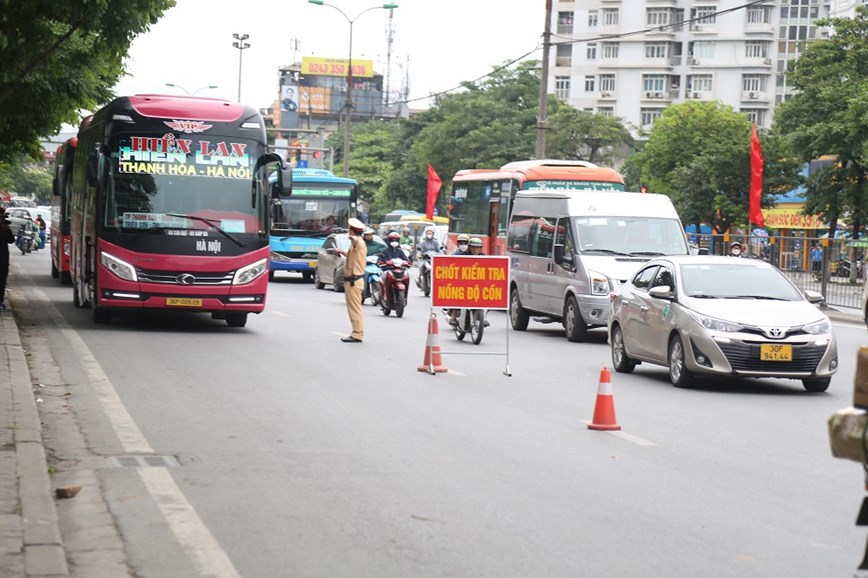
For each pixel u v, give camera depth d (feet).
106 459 37.32
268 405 49.57
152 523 29.12
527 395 55.11
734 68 427.33
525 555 26.45
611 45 440.45
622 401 54.29
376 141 479.41
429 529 28.84
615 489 34.04
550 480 35.19
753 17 424.46
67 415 45.78
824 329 58.54
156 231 81.71
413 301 132.77
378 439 41.88
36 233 271.49
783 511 31.42
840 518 30.68
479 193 139.54
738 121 285.43
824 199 226.17
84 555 26.07
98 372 59.11
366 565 25.53
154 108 83.05
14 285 134.31
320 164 408.26
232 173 83.41
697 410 51.60
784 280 62.90
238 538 27.78
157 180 82.23
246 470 35.94
